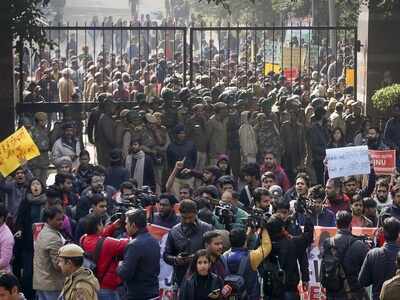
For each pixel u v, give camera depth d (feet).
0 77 129.18
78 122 136.87
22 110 135.95
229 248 75.05
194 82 157.17
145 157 113.91
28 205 83.41
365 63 147.84
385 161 101.50
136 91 155.53
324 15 225.35
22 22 127.85
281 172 105.50
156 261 71.56
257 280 70.79
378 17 146.10
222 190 87.45
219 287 66.80
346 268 73.77
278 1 247.50
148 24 202.39
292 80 167.73
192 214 73.87
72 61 184.55
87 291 62.75
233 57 202.90
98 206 78.69
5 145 91.15
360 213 84.28
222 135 126.72
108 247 71.82
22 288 83.66
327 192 86.89
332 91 150.00
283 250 73.61
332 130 128.88
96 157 128.26
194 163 119.44
